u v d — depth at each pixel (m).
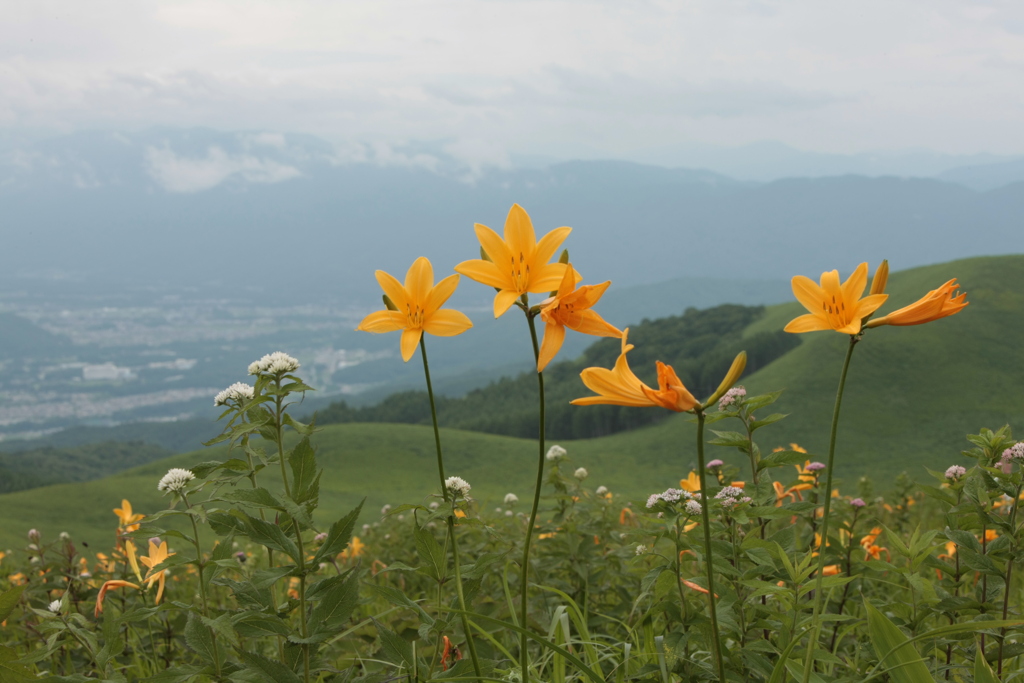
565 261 1.91
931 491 2.75
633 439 94.94
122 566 4.52
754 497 2.93
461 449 85.44
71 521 46.69
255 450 2.38
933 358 95.69
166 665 3.70
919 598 2.91
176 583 5.35
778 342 117.00
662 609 2.95
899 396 89.62
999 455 2.70
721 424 65.88
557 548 4.45
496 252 1.99
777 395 2.98
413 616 3.73
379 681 2.34
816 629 1.89
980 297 107.88
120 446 178.62
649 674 2.60
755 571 2.74
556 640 2.91
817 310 1.92
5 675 2.32
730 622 2.69
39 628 2.41
